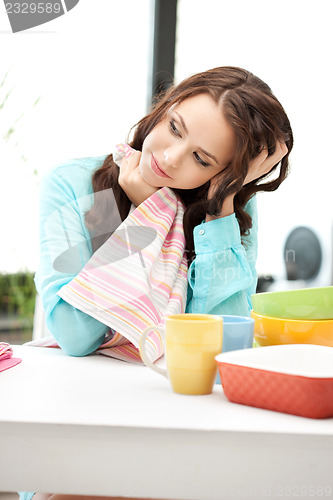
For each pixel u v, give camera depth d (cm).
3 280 251
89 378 83
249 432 60
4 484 61
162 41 253
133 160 131
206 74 125
